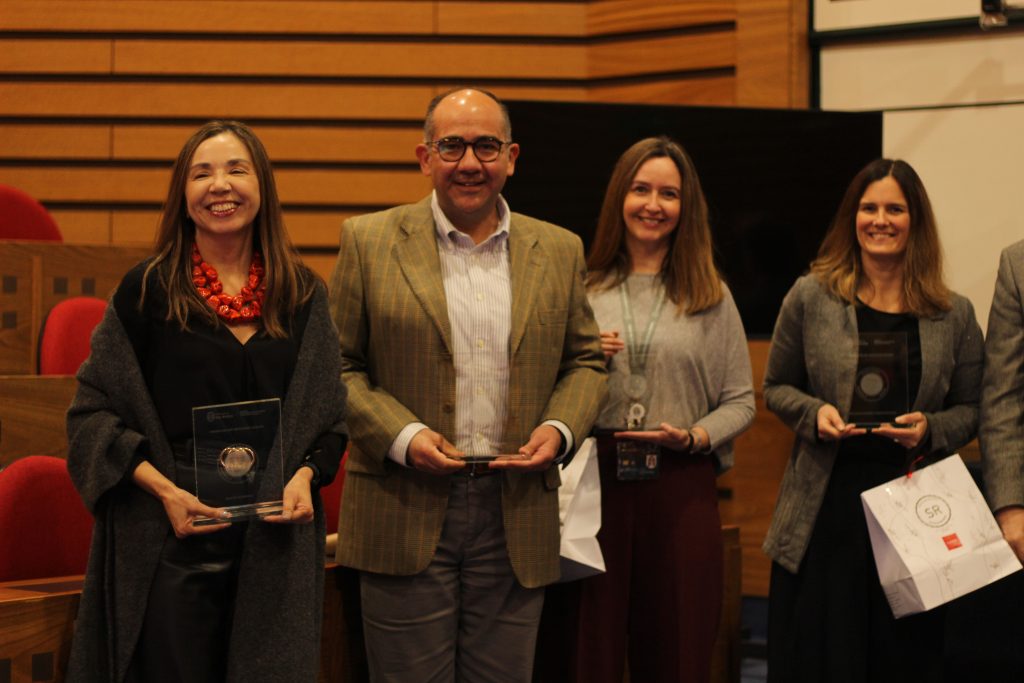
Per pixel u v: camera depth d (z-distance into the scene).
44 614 2.05
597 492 2.54
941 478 2.62
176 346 2.00
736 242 4.32
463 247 2.41
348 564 2.35
